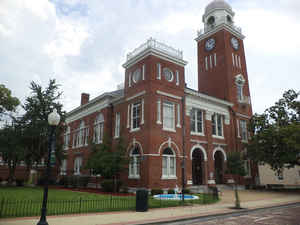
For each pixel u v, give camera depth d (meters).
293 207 15.64
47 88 30.12
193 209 13.59
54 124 9.80
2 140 28.11
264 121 28.94
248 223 10.27
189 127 25.31
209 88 34.81
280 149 26.03
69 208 12.84
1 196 17.41
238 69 34.75
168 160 22.30
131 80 25.67
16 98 33.31
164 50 24.45
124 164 21.81
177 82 25.02
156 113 22.42
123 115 25.89
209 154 26.55
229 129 30.23
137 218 10.66
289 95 28.91
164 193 20.70
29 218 10.03
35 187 28.47
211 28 36.56
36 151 28.89
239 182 28.83
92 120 32.56
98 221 9.78
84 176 28.34
